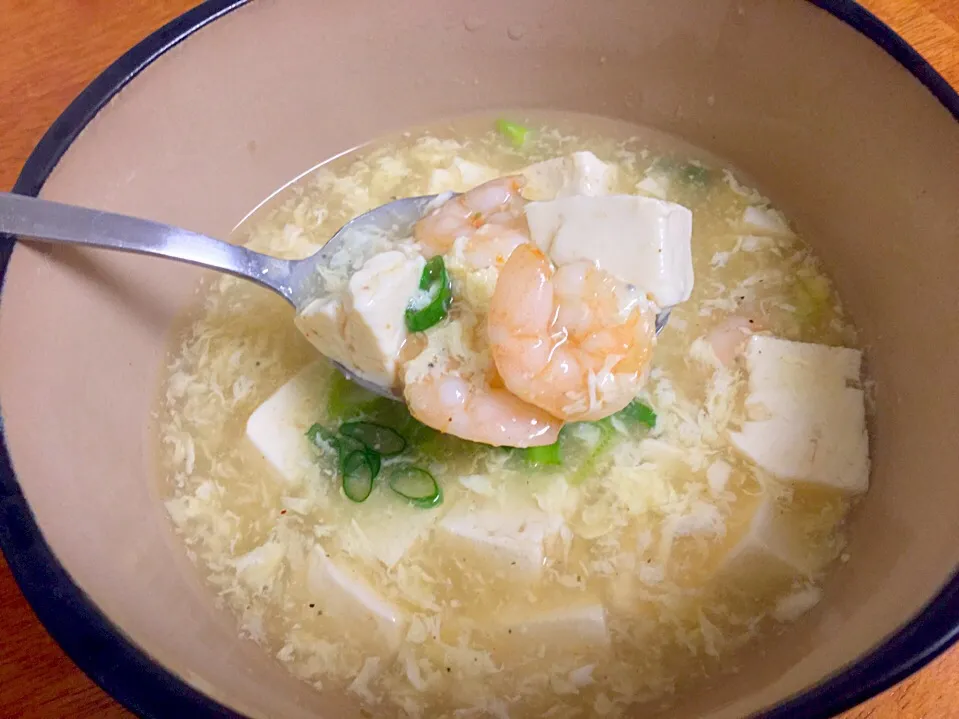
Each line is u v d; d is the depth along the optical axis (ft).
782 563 0.44
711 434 0.49
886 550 0.41
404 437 0.50
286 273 0.51
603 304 0.42
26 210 0.42
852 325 0.51
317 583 0.46
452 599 0.46
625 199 0.44
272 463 0.50
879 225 0.49
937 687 0.38
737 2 0.52
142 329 0.53
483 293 0.44
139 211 0.53
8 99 0.59
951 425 0.40
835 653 0.35
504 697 0.43
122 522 0.45
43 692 0.40
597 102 0.62
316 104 0.60
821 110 0.52
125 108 0.50
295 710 0.40
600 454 0.49
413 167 0.63
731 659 0.42
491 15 0.58
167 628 0.40
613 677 0.43
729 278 0.56
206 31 0.52
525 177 0.56
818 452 0.46
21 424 0.40
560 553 0.46
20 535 0.34
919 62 0.44
